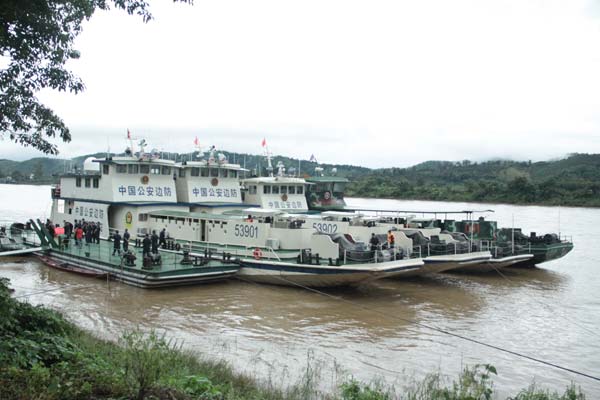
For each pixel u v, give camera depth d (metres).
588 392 13.56
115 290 24.12
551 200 97.81
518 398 11.17
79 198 36.78
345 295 24.59
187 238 31.31
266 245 27.12
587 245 45.62
